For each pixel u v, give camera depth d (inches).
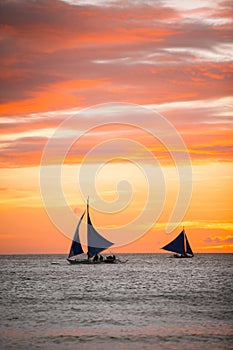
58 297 2266.2
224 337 1355.8
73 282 3075.8
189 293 2410.2
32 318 1658.5
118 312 1781.5
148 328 1480.1
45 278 3464.6
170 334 1396.4
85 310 1835.6
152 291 2513.5
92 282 3070.9
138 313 1754.4
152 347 1259.2
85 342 1311.5
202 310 1820.9
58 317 1676.9
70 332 1429.6
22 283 3043.8
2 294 2409.0
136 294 2375.7
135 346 1270.9
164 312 1772.9
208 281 3161.9
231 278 3420.3
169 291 2512.3
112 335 1386.6
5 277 3622.0
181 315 1706.4
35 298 2233.0
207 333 1405.0
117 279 3329.2
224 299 2159.2
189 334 1396.4
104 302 2070.6
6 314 1748.3
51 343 1301.7
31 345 1282.0
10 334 1407.5
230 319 1624.0
